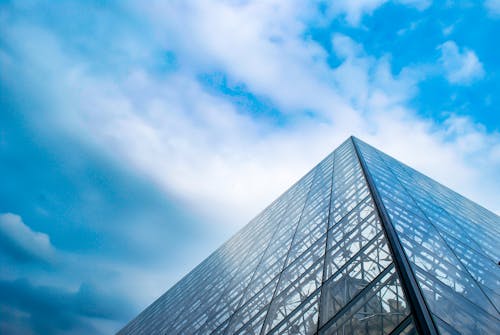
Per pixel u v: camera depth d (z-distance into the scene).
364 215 11.70
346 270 8.68
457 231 14.77
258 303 11.96
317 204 19.06
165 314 27.23
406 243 8.64
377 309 6.36
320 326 7.05
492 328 6.19
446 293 6.93
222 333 12.25
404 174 25.16
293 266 12.50
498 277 10.40
